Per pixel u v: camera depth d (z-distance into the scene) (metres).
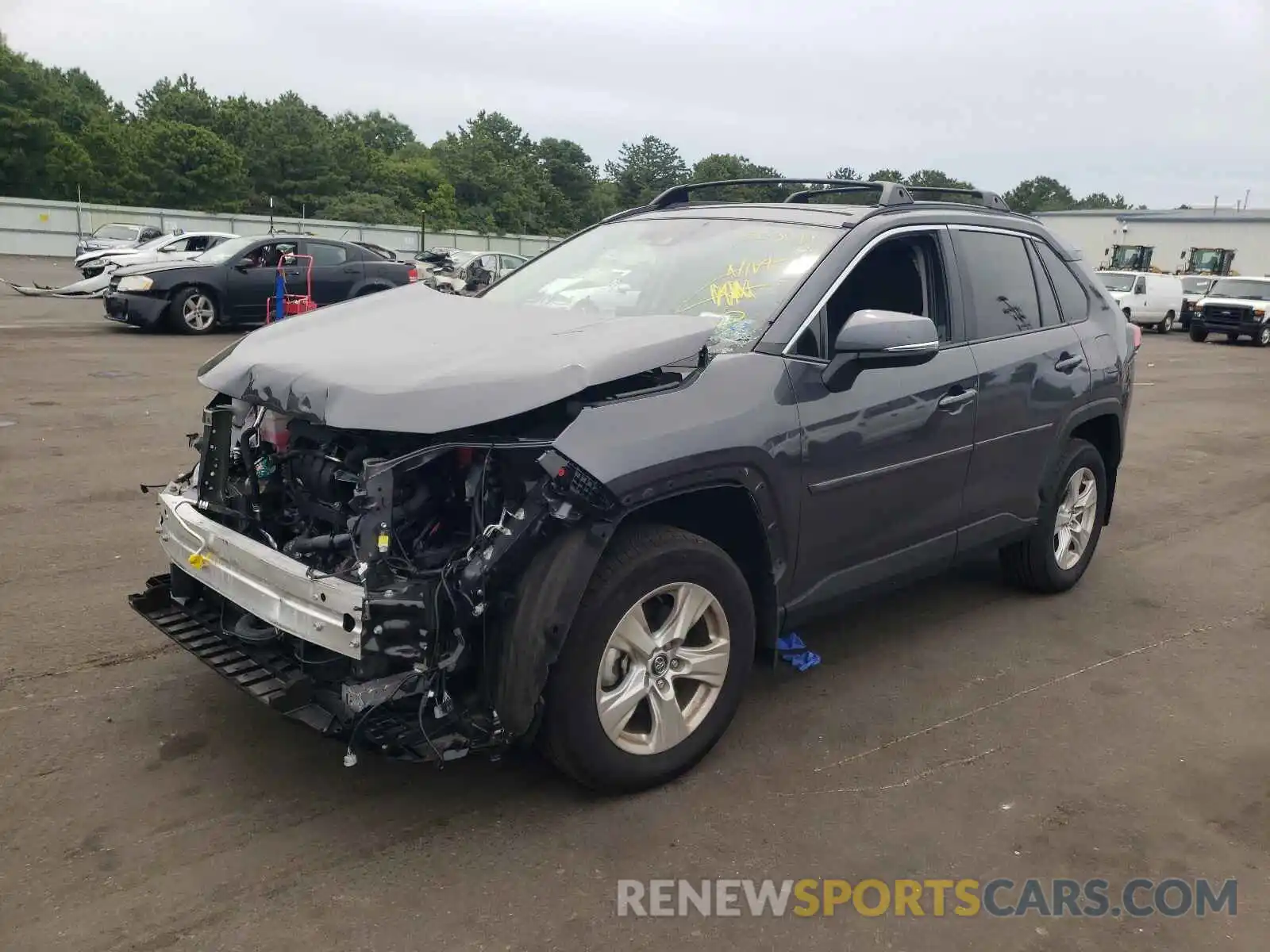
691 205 4.97
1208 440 11.21
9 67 60.50
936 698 4.27
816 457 3.66
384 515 2.88
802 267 3.94
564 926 2.75
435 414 2.92
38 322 16.97
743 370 3.50
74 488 6.79
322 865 2.96
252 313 16.69
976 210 4.85
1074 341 5.12
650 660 3.30
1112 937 2.83
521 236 73.94
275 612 3.04
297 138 76.25
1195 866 3.17
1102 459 5.54
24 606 4.76
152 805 3.23
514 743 3.17
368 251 18.27
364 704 2.78
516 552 2.93
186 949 2.60
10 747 3.53
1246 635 5.14
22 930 2.64
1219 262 44.44
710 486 3.29
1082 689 4.43
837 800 3.45
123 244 34.50
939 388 4.19
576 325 3.64
